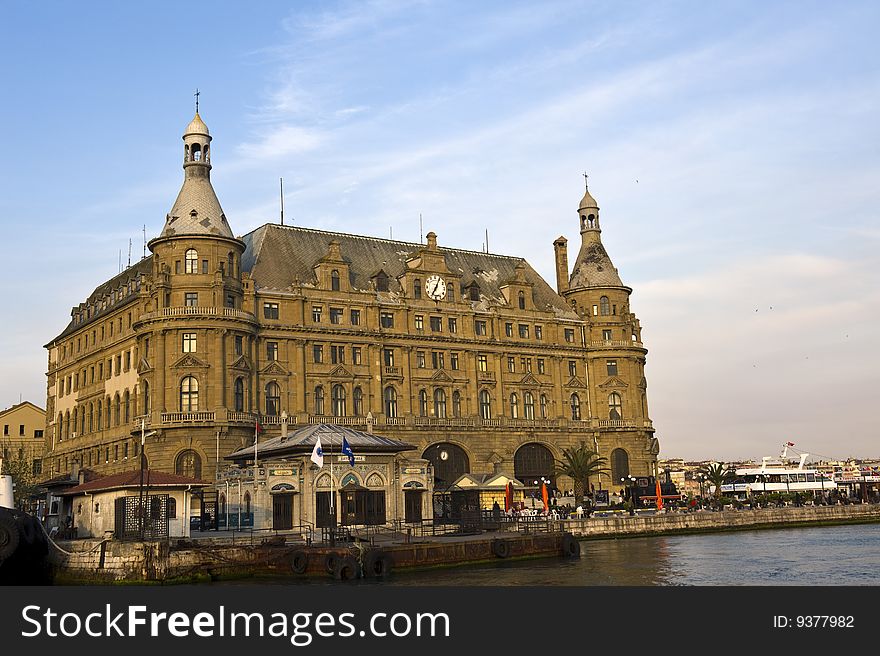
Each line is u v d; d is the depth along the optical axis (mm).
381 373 120375
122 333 118062
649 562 73750
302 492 83625
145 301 108438
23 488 117750
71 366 135375
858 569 67125
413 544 68188
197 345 105250
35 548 63219
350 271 125750
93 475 103562
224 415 103312
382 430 118062
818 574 64562
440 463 123250
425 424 121938
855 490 167000
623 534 101500
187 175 111562
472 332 130125
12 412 159875
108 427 119125
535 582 61500
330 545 67125
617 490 136000
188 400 104062
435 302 127938
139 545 63125
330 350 117500
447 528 86062
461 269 139500
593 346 140875
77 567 64625
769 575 64250
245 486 85875
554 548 77625
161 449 102375
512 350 133500
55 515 95750
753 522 113062
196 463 102438
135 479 71938
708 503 129250
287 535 76812
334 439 86312
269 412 111312
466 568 70250
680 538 100438
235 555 65375
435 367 126000
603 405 138875
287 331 113688
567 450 130750
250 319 109188
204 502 95688
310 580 63438
